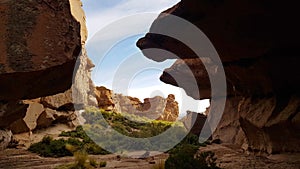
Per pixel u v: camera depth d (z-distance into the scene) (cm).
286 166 1105
